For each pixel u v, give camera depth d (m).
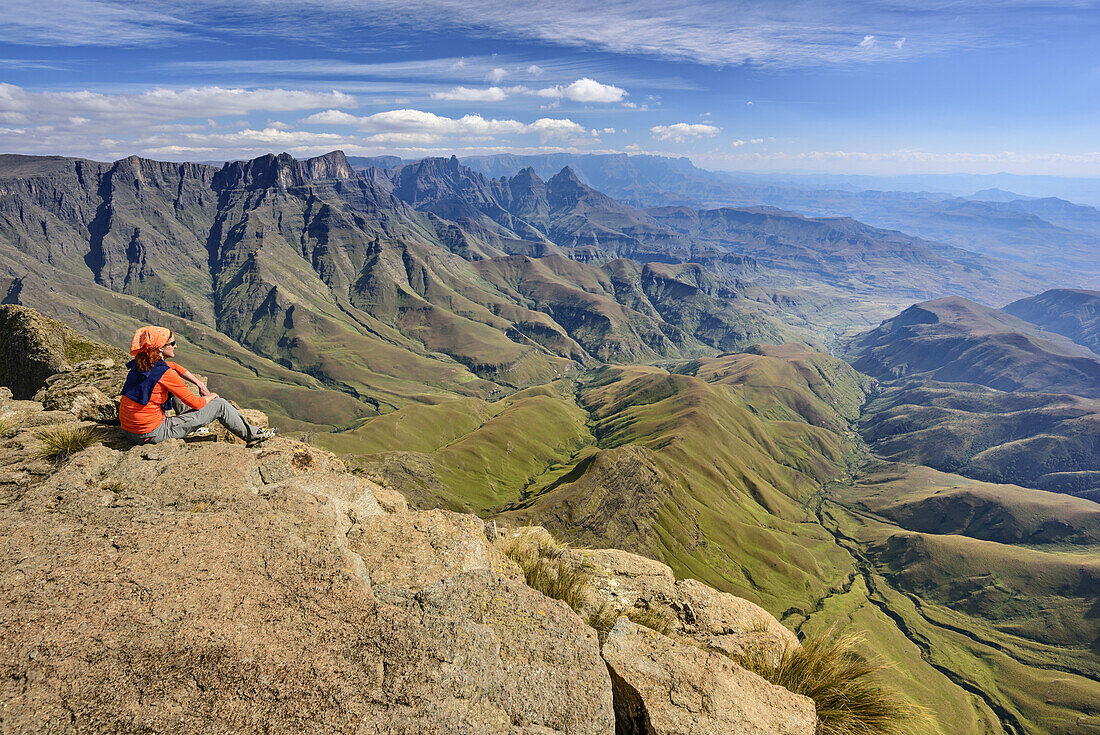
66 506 5.73
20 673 3.54
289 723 3.58
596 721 4.37
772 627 8.37
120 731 3.28
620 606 8.52
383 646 4.31
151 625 4.06
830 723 5.87
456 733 3.81
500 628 4.95
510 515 175.62
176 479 6.75
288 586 4.75
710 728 4.97
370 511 8.02
